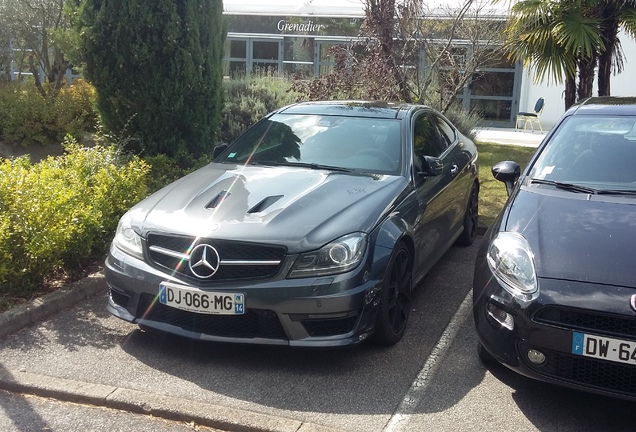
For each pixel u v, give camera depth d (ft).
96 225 17.46
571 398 12.09
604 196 13.15
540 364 11.03
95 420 11.39
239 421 11.10
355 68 29.96
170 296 12.96
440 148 19.26
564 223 12.22
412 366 13.32
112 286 14.06
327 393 12.19
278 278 12.51
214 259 12.76
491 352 11.86
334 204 13.87
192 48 25.21
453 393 12.25
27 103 32.42
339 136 17.31
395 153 16.53
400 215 14.51
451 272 19.31
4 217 15.93
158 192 15.64
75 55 25.18
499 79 56.24
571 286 10.85
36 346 13.96
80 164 20.30
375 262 13.12
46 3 37.73
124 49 24.58
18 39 39.22
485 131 52.13
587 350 10.55
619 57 32.17
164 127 25.61
